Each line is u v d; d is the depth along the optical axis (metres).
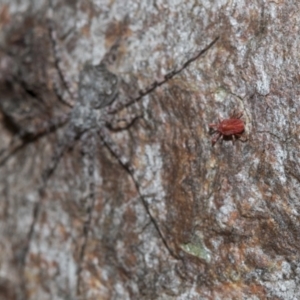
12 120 0.11
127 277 0.10
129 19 0.10
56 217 0.11
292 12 0.09
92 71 0.10
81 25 0.10
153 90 0.10
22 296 0.11
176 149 0.10
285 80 0.09
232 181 0.09
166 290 0.10
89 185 0.10
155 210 0.10
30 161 0.11
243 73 0.09
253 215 0.09
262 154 0.09
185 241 0.10
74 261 0.10
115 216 0.10
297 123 0.09
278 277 0.09
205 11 0.10
